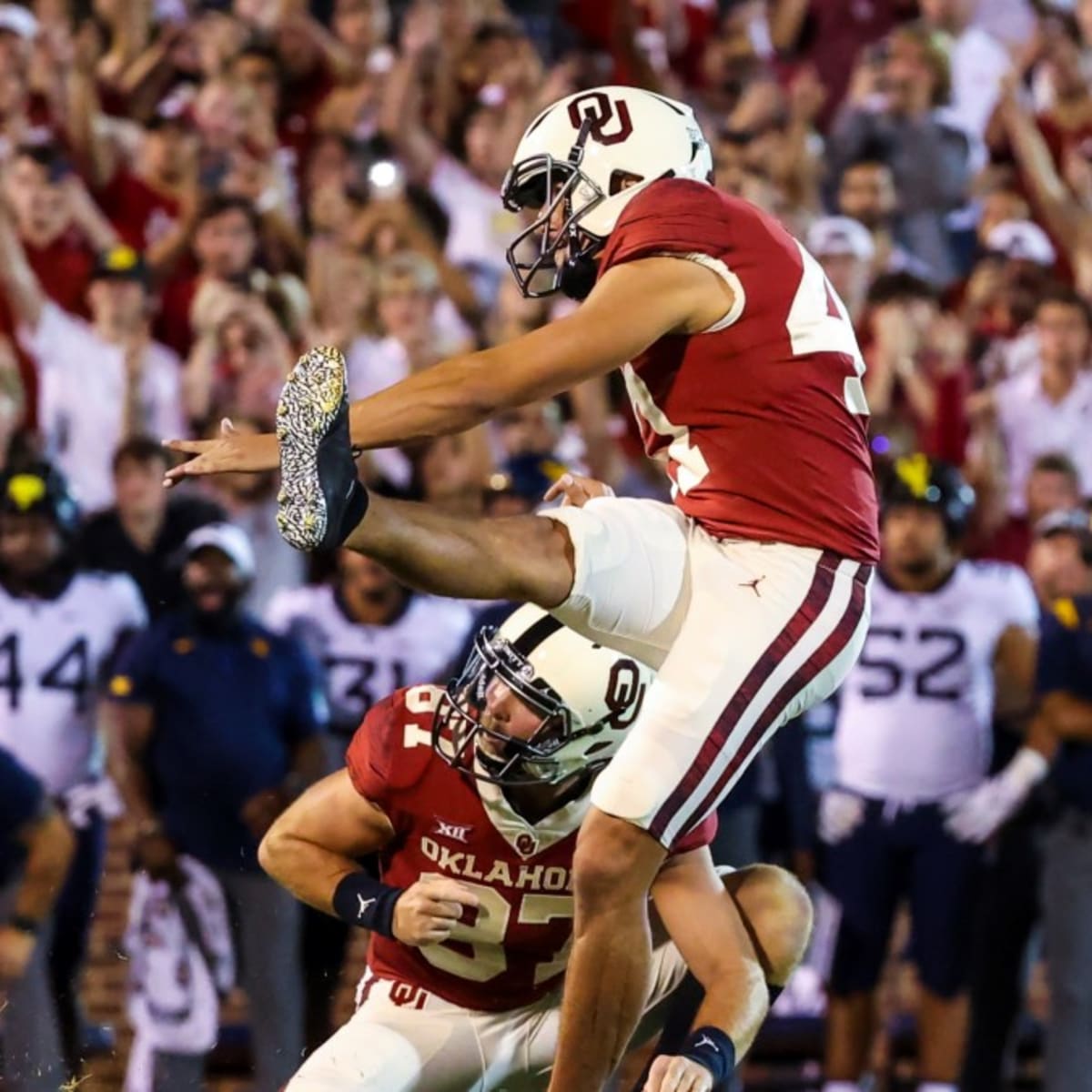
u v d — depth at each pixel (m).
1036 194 30.89
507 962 14.09
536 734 13.01
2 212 25.38
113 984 21.62
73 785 20.44
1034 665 20.89
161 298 26.69
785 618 11.91
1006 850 20.52
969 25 34.34
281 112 30.47
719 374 11.97
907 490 20.81
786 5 34.28
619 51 31.17
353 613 21.22
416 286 26.11
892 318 26.14
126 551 22.56
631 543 11.78
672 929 13.47
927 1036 20.73
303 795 14.38
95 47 29.27
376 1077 13.91
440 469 23.91
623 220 11.99
